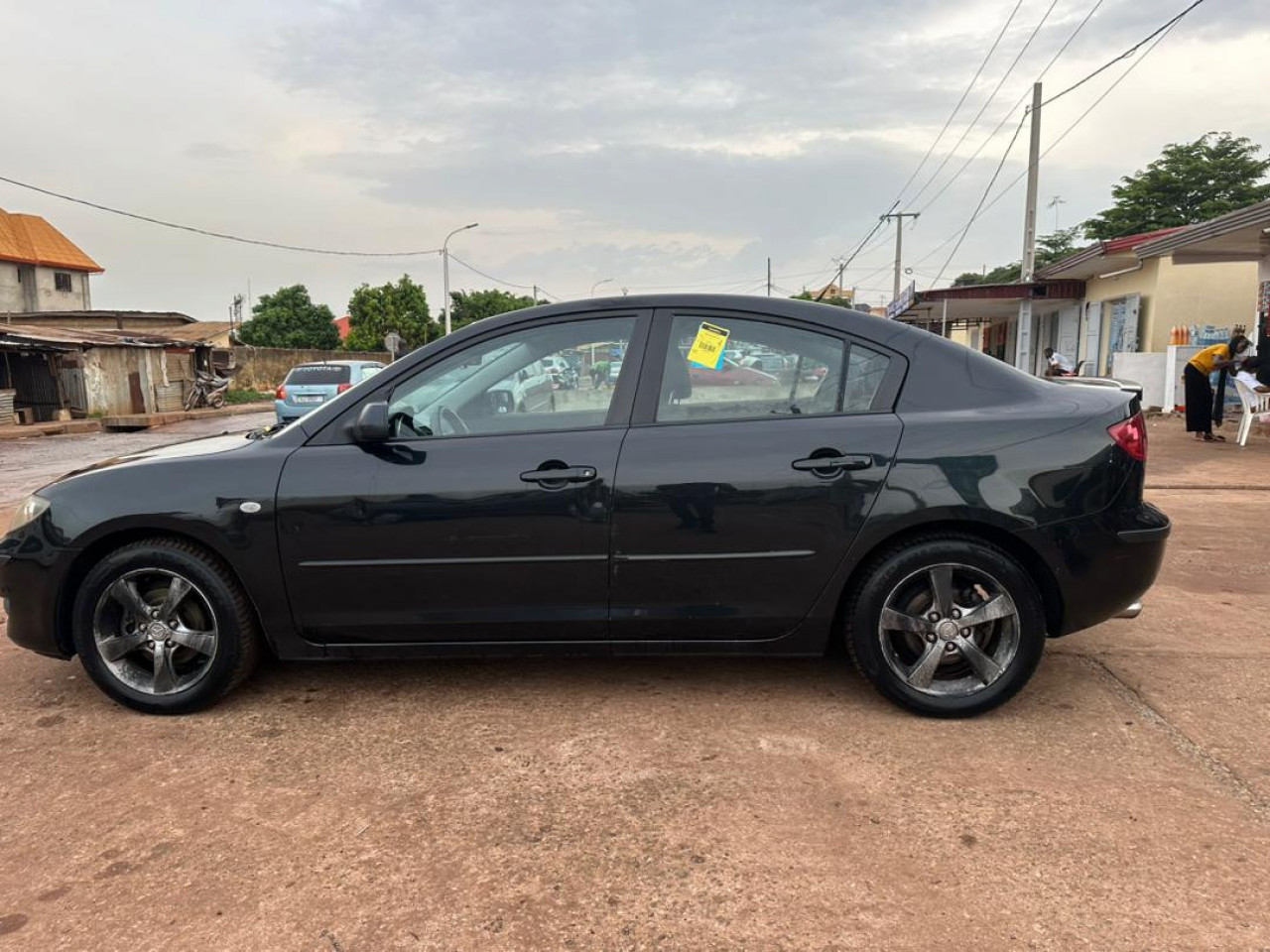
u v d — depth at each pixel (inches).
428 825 105.3
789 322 134.8
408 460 131.1
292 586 132.3
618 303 138.2
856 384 132.1
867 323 134.9
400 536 129.9
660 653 134.3
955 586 130.0
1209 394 454.9
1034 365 1127.0
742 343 134.2
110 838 103.5
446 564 130.2
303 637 135.5
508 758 121.9
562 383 135.8
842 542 127.0
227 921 88.4
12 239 1678.2
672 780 114.8
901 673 130.6
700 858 97.9
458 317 2652.6
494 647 134.5
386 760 121.9
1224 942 82.8
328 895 92.4
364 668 155.7
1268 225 418.0
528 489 128.4
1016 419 127.5
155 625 135.6
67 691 147.8
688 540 128.3
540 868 96.6
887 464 126.1
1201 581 203.9
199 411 1105.4
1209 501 298.2
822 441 127.5
